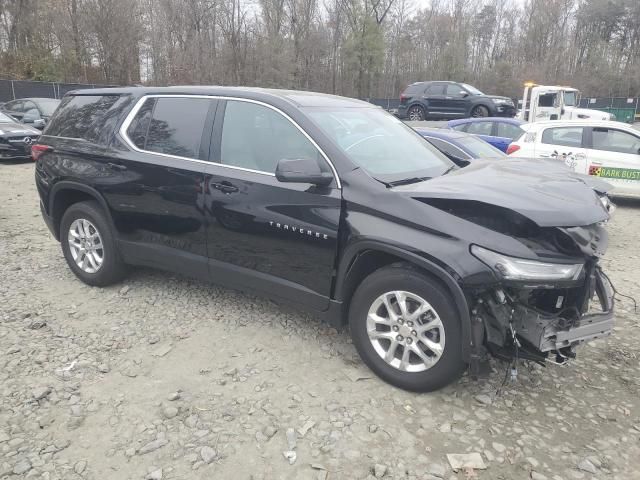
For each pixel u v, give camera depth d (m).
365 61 47.03
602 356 3.99
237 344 3.99
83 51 36.50
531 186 3.31
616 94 55.81
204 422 3.08
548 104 22.34
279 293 3.84
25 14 34.16
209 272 4.18
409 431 3.05
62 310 4.49
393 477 2.70
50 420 3.05
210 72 40.47
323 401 3.30
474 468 2.78
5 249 6.13
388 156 3.92
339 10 47.50
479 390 3.47
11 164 14.04
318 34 47.09
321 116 3.91
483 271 2.96
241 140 3.99
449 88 24.31
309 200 3.57
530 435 3.05
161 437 2.95
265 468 2.74
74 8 35.69
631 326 4.53
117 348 3.89
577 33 62.25
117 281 4.98
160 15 41.16
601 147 10.05
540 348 3.07
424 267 3.12
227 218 3.94
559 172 3.83
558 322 3.10
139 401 3.27
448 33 56.62
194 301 4.72
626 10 59.72
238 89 4.18
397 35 54.50
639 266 6.37
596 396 3.46
